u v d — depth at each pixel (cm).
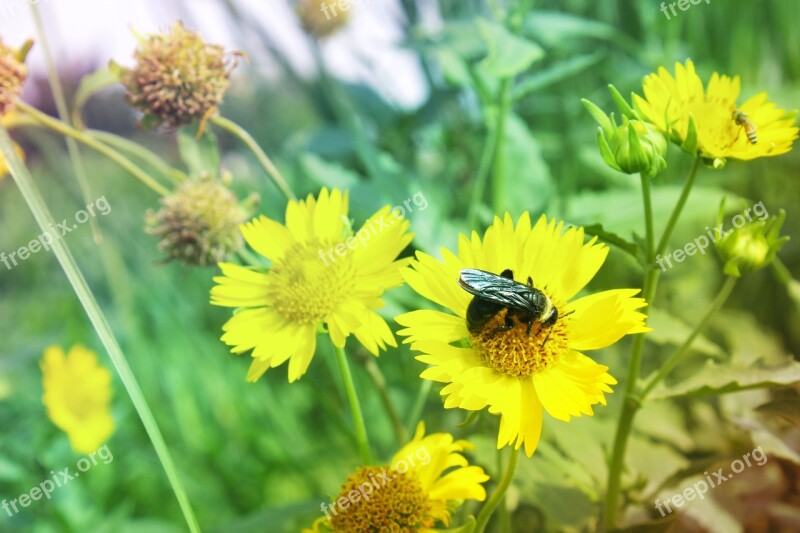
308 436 46
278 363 26
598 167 44
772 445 31
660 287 45
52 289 66
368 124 51
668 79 27
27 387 52
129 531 44
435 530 26
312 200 28
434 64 49
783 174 47
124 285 54
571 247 26
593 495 31
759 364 28
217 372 50
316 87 50
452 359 25
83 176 35
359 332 26
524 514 35
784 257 46
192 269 33
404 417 40
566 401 24
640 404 29
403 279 27
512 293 25
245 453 47
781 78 52
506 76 35
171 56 32
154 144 62
